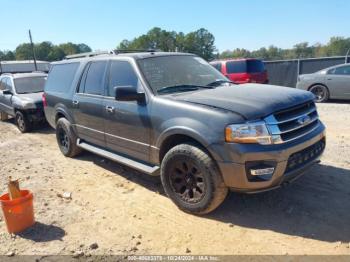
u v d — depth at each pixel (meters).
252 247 3.53
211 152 3.78
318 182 4.91
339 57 18.02
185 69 5.12
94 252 3.59
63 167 6.38
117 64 5.24
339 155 6.04
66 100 6.49
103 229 4.04
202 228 3.93
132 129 4.82
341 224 3.83
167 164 4.27
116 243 3.74
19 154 7.52
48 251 3.64
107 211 4.48
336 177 5.05
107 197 4.91
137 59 4.96
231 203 4.44
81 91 6.09
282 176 3.74
